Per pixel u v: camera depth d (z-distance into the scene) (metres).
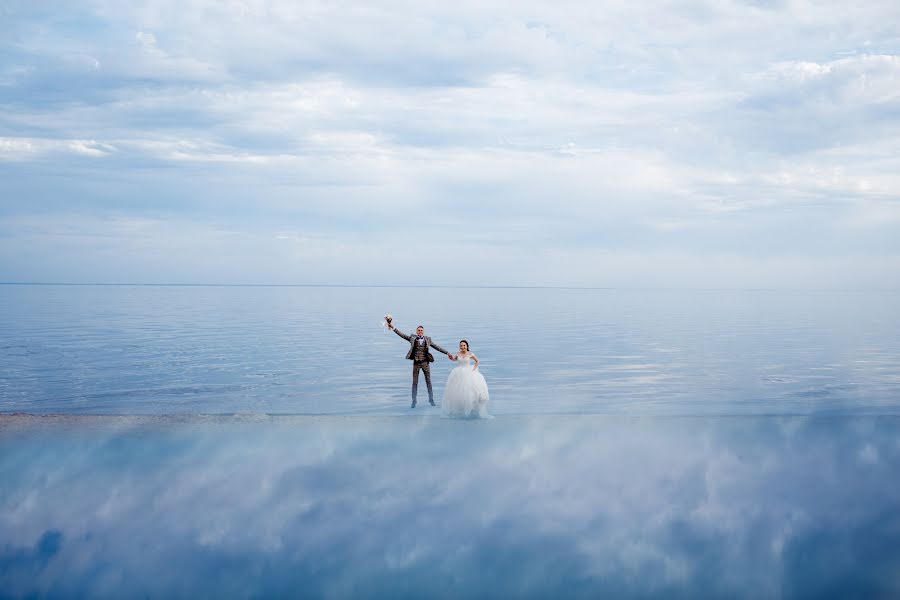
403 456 8.15
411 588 5.04
